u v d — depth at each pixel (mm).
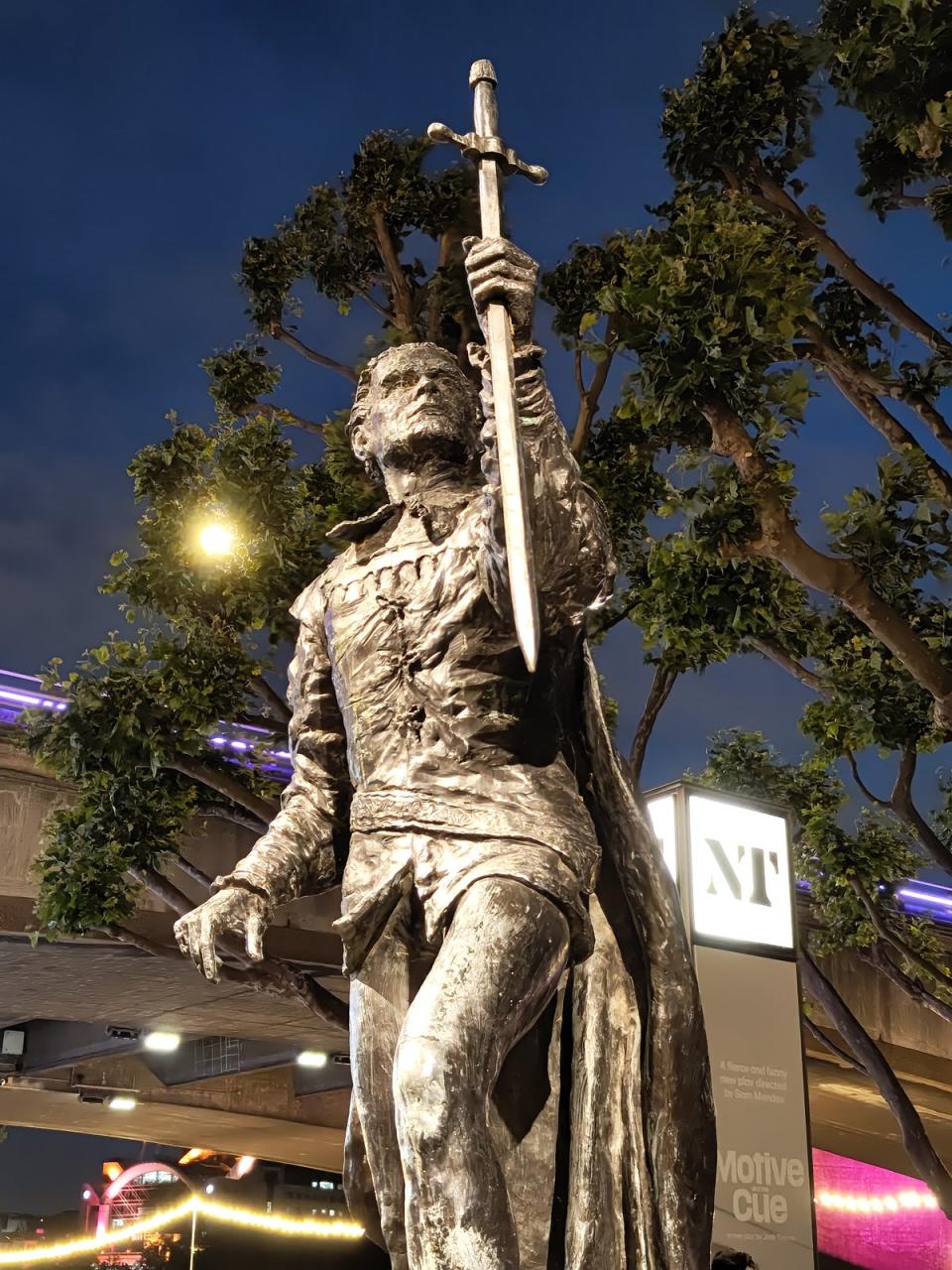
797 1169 8203
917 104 9578
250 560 11953
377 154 12227
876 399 11008
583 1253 2584
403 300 12289
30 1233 66000
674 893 2832
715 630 10266
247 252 12695
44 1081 21922
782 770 16016
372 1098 2705
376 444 3158
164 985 16719
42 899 12336
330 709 3053
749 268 9633
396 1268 2674
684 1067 2742
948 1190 14320
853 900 15609
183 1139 26578
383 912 2686
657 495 11945
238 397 12656
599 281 12094
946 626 11438
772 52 11375
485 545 2650
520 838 2650
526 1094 2721
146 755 12023
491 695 2777
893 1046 18922
